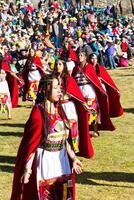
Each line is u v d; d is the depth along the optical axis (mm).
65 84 14625
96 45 41000
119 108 18438
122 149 16984
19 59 31703
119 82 33750
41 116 9203
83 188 13117
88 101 17094
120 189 13078
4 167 15055
